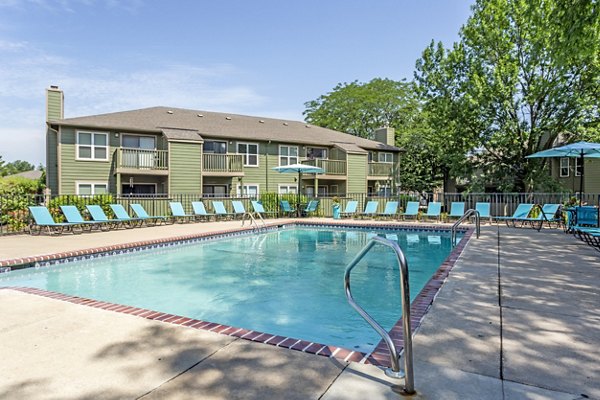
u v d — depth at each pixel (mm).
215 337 3186
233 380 2428
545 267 5934
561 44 8195
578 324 3367
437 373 2461
